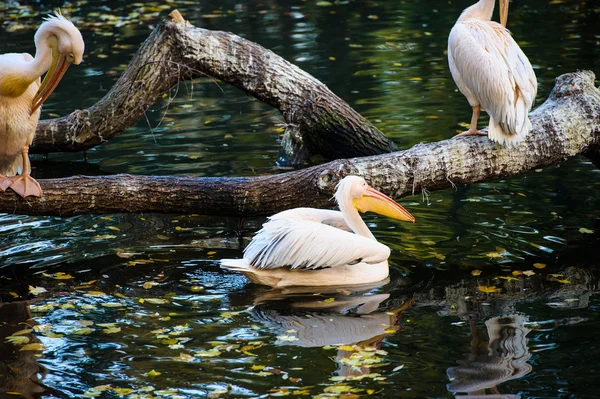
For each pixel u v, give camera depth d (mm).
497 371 7566
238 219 12117
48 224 11867
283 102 14789
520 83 10672
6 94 9773
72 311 9055
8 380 7562
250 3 26156
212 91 18812
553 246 10703
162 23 14492
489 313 8891
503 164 11328
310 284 9836
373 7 25312
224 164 14219
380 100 17109
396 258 10500
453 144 11320
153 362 7844
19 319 8875
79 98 17469
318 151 14984
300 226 9742
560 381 7379
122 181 11016
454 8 24750
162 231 11609
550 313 8852
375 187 11242
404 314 8945
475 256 10477
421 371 7609
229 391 7266
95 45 21766
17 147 10359
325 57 20172
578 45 19891
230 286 9789
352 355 7918
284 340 8273
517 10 24156
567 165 13766
